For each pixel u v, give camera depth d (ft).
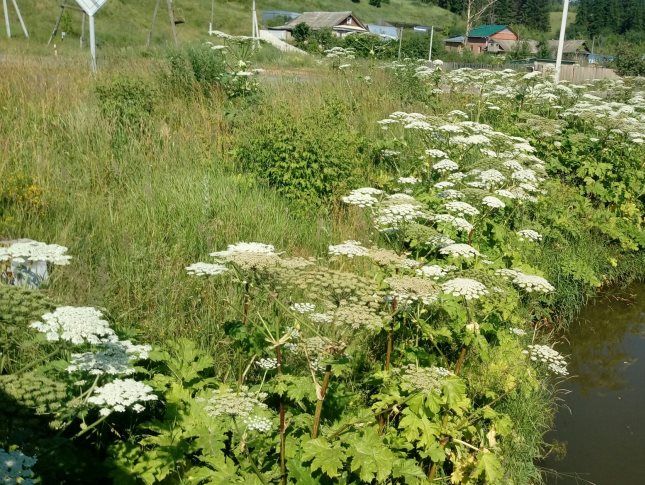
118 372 11.80
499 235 24.85
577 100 51.19
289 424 13.78
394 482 14.62
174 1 184.65
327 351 12.50
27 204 22.76
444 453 15.34
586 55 213.25
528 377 19.97
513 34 306.76
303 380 13.62
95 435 13.32
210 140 33.50
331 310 15.35
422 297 14.73
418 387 13.76
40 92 34.68
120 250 20.62
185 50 42.96
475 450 16.39
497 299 19.08
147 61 47.62
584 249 33.60
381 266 17.92
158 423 13.01
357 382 17.12
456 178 25.20
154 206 24.63
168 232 22.81
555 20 484.33
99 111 32.73
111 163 28.02
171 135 33.45
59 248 12.83
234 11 209.26
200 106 37.35
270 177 30.25
